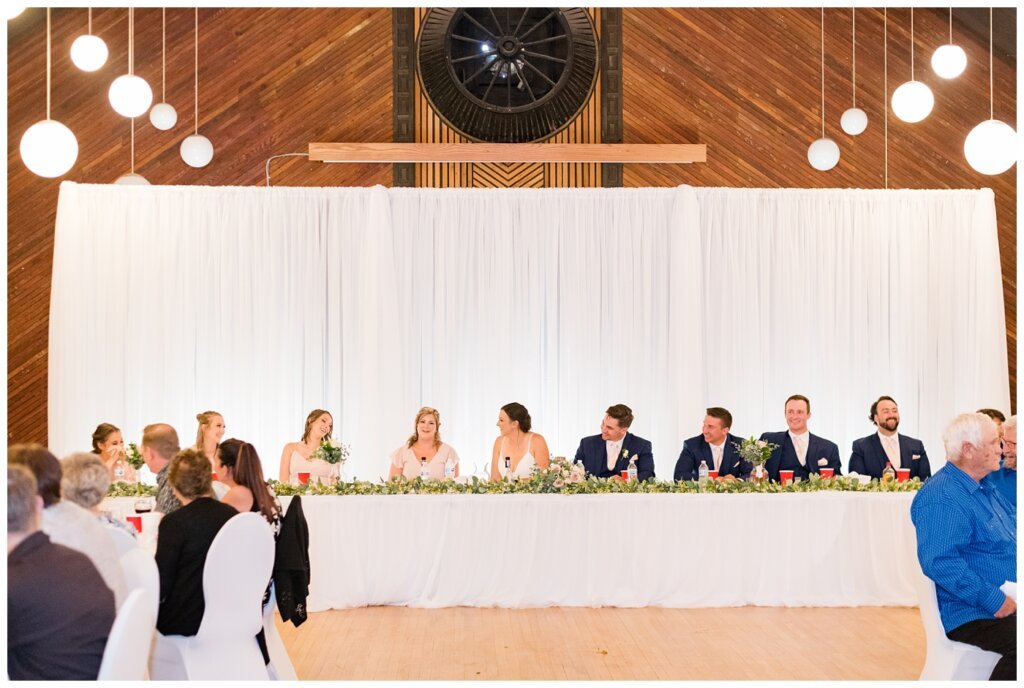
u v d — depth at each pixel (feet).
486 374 26.22
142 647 9.34
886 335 26.58
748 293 26.40
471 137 28.12
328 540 19.17
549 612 18.94
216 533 12.01
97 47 18.92
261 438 25.73
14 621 8.84
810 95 28.37
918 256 26.55
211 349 25.76
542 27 28.45
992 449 12.23
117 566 10.06
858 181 28.40
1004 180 28.40
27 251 26.96
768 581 19.35
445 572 19.30
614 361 26.35
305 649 16.58
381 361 25.59
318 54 27.86
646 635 17.38
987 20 28.02
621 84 28.30
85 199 25.39
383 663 15.81
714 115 28.35
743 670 15.43
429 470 21.90
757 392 26.30
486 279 26.30
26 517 9.06
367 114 27.94
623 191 26.37
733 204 26.48
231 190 25.89
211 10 27.68
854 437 26.55
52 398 25.09
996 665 11.97
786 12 28.45
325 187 26.23
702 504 19.39
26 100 27.04
